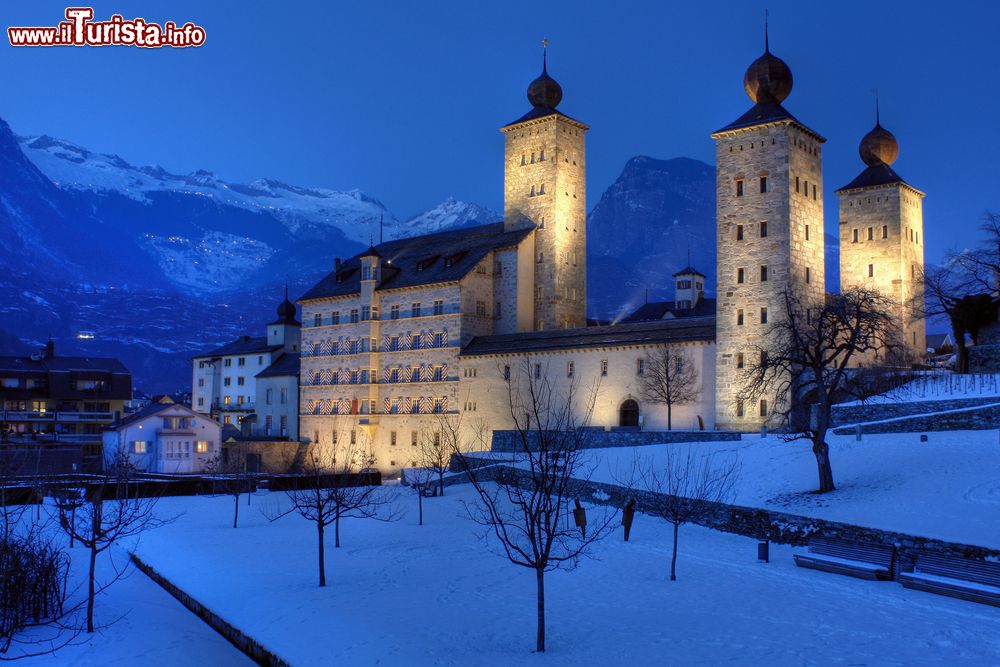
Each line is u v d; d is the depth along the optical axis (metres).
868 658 27.77
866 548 40.06
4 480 69.50
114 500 77.38
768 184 88.88
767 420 83.50
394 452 118.50
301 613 36.88
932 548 38.97
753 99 93.25
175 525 64.75
